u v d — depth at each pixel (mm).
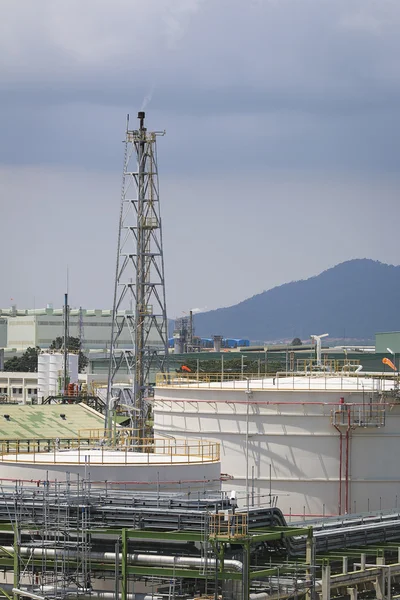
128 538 132250
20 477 163625
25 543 138750
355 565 145875
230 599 130000
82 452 174000
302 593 136000
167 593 134875
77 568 135250
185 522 133875
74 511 138750
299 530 136500
